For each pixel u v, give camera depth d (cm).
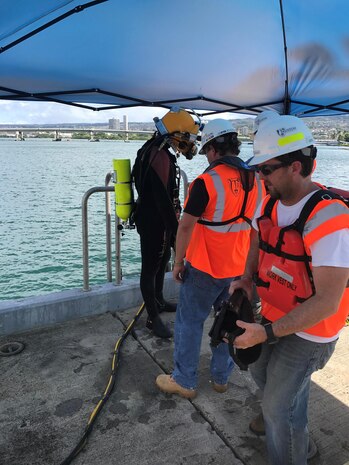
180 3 265
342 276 136
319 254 139
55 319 352
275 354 171
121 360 303
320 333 159
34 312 341
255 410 254
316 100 475
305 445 176
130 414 247
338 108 496
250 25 303
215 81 405
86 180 2884
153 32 303
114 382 275
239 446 224
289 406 167
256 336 149
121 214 335
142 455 217
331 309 138
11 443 222
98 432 232
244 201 229
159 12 276
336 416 249
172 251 432
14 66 344
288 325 145
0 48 304
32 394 262
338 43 331
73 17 269
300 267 151
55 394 263
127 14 271
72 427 235
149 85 411
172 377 265
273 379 169
